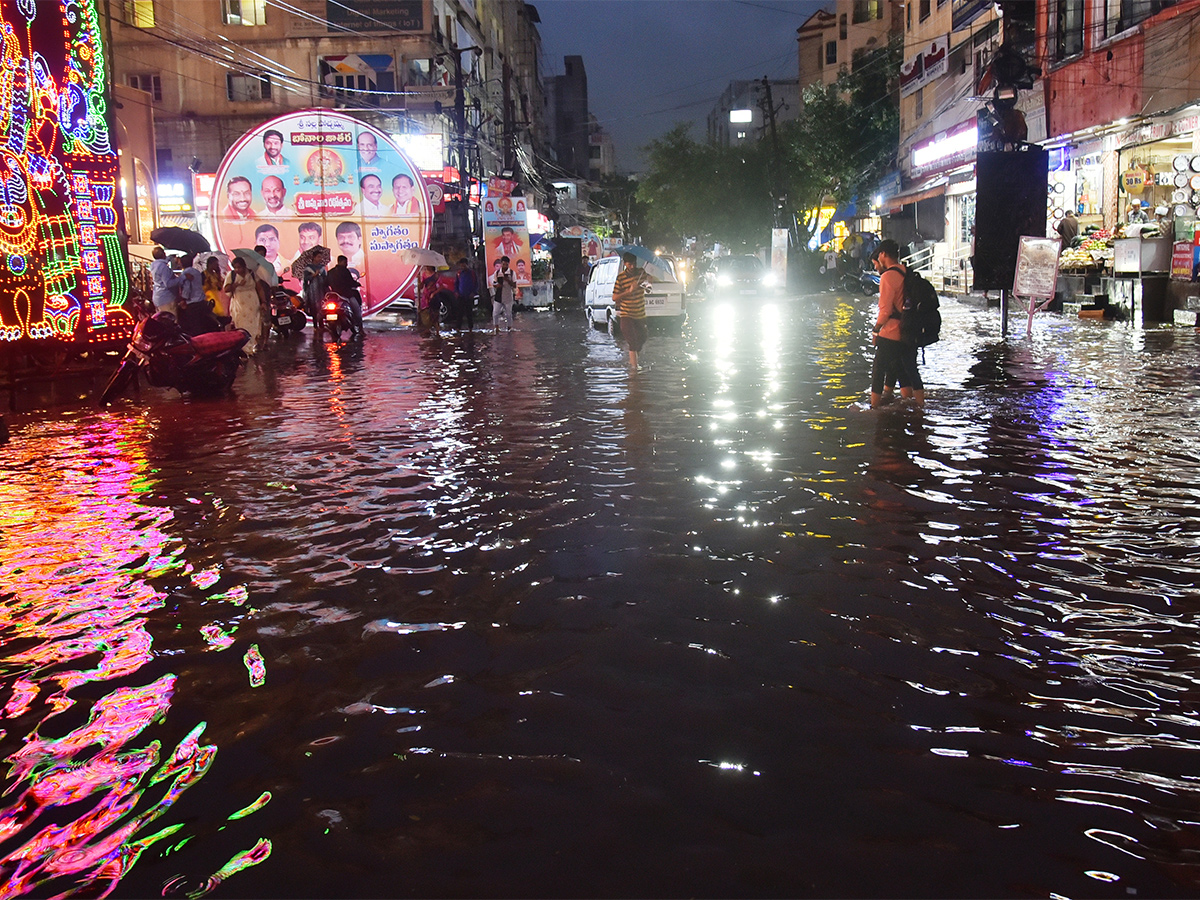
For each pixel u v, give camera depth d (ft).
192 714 11.64
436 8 161.99
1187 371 39.93
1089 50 79.82
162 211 126.62
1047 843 8.68
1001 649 13.03
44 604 15.71
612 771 10.02
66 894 8.23
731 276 125.39
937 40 124.67
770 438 28.25
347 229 85.61
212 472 25.96
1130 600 14.76
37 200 48.57
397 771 10.14
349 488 23.44
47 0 49.47
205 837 9.04
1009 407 32.50
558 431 30.40
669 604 14.88
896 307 33.24
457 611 14.89
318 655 13.34
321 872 8.44
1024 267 55.77
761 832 8.87
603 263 79.51
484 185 128.98
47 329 48.70
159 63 152.15
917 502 20.61
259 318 61.16
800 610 14.51
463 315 81.00
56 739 11.09
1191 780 9.77
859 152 176.45
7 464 28.14
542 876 8.29
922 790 9.59
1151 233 65.26
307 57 155.02
